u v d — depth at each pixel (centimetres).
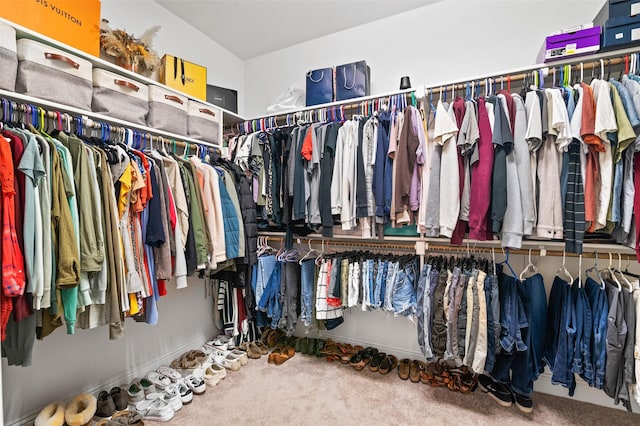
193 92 209
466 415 169
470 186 156
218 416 168
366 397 185
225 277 220
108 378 186
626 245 142
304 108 223
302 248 264
